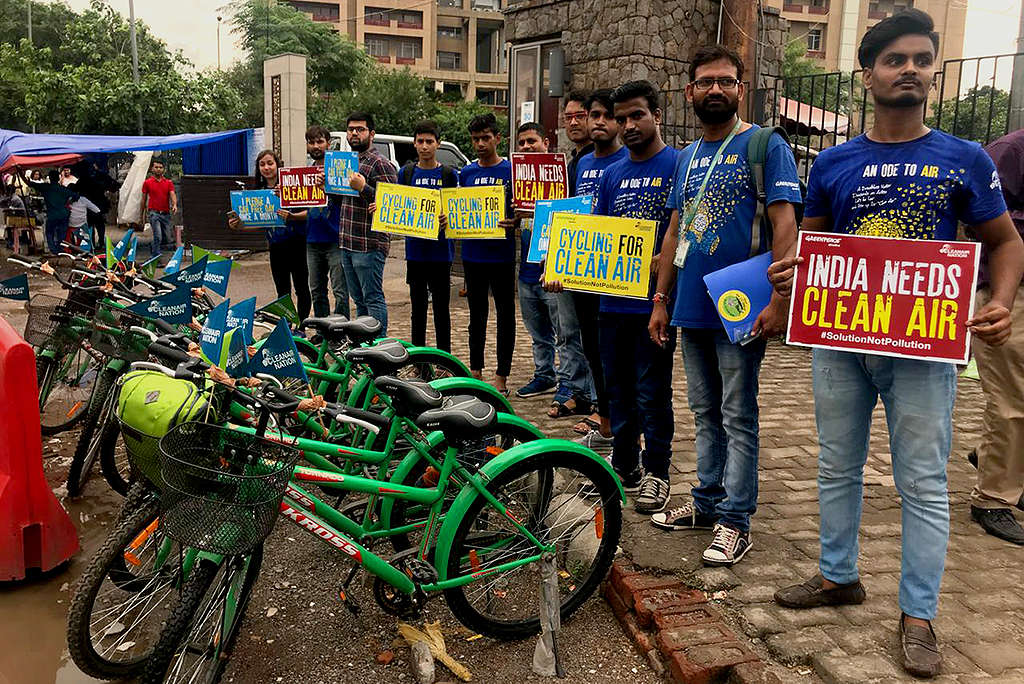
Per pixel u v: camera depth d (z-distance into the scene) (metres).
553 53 11.46
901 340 2.76
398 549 3.53
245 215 7.25
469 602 3.15
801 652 2.92
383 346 3.95
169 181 15.72
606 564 3.43
